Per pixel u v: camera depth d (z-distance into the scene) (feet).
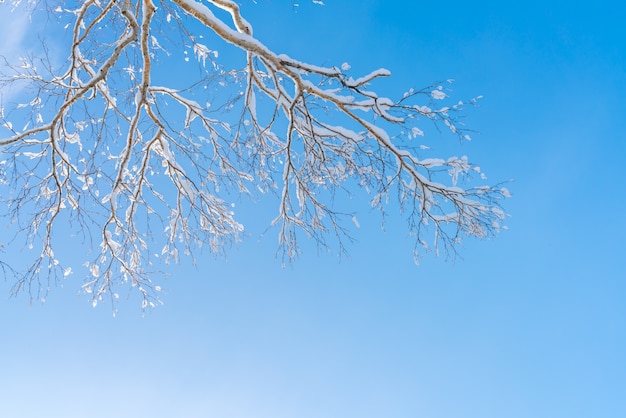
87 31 18.01
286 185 20.88
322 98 18.94
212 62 20.10
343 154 20.24
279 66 17.94
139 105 18.38
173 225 22.17
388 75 18.28
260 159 20.85
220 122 20.74
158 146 21.02
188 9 17.03
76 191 19.47
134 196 20.72
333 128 19.99
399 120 18.72
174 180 21.80
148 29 17.42
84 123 19.85
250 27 18.37
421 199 20.58
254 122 20.13
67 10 18.80
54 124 18.19
